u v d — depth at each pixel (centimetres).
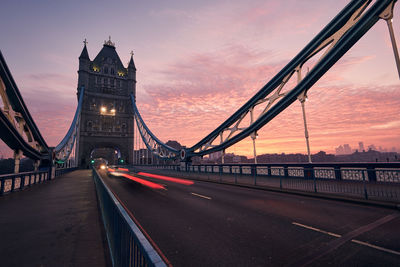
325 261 369
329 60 1652
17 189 1314
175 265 362
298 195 1013
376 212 679
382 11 1294
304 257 385
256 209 752
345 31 1597
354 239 463
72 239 467
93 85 7219
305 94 1873
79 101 6588
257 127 2358
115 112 7381
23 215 688
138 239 155
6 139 1469
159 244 452
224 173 2245
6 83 1335
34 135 1925
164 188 1386
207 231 529
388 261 364
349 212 684
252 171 1880
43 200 974
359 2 1507
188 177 2206
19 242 451
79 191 1288
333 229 528
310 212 694
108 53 7900
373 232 503
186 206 820
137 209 778
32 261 362
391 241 448
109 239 396
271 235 495
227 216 666
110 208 381
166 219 639
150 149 6212
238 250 418
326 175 1227
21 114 1622
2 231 524
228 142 2759
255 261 372
